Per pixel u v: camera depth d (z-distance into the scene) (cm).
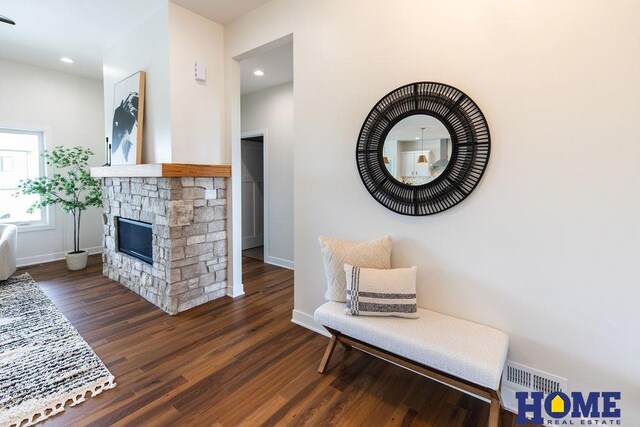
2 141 440
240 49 315
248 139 582
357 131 232
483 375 145
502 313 181
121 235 387
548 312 168
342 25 234
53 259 484
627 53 142
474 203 186
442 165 194
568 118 156
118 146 362
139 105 324
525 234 171
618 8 143
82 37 358
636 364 148
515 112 170
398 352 172
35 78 453
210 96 325
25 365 215
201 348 242
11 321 280
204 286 331
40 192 424
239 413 176
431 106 195
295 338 259
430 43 196
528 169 168
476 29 179
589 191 153
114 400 184
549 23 159
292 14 265
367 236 234
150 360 225
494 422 152
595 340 156
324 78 247
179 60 298
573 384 163
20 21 322
